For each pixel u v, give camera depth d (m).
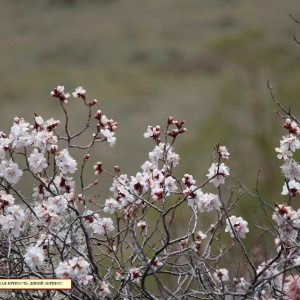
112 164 21.16
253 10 46.28
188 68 38.91
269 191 10.08
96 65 43.09
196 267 4.00
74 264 3.50
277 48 21.48
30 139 4.03
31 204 4.77
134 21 53.56
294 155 9.34
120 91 35.41
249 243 6.70
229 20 47.00
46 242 3.93
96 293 3.85
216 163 4.43
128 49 45.78
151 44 46.12
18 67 42.50
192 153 12.35
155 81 37.19
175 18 52.50
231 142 12.32
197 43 44.31
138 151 23.05
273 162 11.36
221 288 4.23
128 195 4.19
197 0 55.81
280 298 3.79
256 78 15.44
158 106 31.52
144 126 28.05
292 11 42.78
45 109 32.31
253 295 3.94
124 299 3.92
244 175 11.32
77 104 32.22
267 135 12.03
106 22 53.44
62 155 4.08
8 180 3.88
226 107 13.71
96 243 4.49
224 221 4.70
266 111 13.12
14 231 3.77
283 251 3.99
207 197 4.02
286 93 13.65
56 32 51.56
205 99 31.27
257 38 20.45
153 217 6.37
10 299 4.12
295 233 3.84
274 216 3.92
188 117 29.08
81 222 3.86
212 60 38.59
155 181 4.26
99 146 22.03
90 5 58.47
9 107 33.16
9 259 3.79
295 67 17.75
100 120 4.43
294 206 9.22
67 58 44.97
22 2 59.88
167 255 4.11
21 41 49.38
